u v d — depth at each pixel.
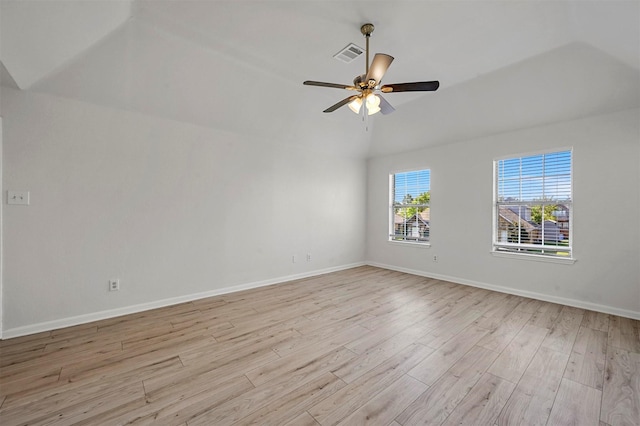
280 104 3.86
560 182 3.58
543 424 1.54
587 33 2.45
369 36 2.51
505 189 4.09
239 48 2.79
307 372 2.03
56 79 2.60
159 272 3.38
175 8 2.23
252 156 4.22
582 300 3.36
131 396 1.76
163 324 2.87
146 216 3.28
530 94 3.35
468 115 3.99
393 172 5.53
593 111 3.23
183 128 3.54
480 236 4.27
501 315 3.12
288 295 3.86
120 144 3.10
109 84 2.82
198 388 1.85
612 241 3.17
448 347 2.40
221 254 3.90
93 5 1.96
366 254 6.01
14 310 2.56
